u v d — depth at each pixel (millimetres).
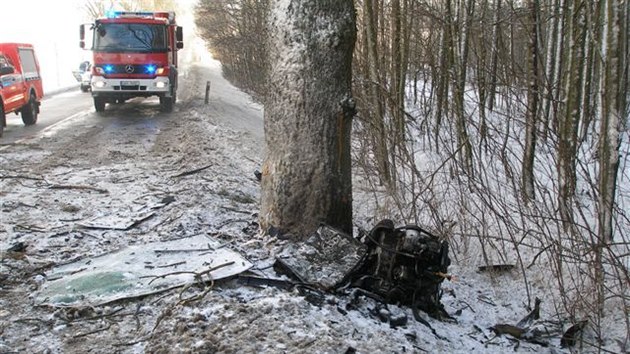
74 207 7023
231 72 37375
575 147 7887
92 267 5008
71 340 3793
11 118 17531
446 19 11891
